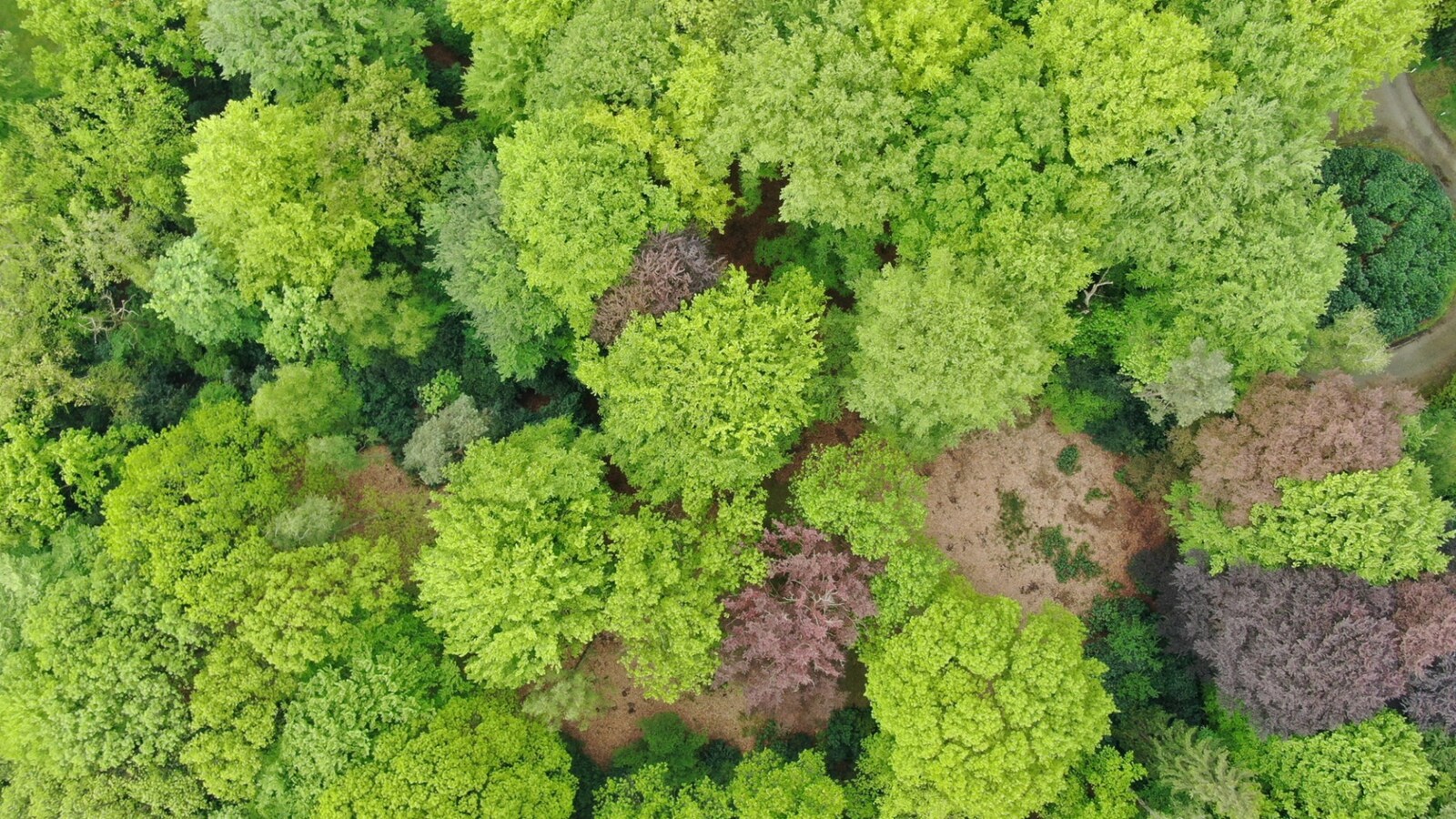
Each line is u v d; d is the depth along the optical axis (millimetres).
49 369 35500
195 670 32562
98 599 32000
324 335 35844
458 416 35125
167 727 31500
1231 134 29281
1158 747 33469
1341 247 34844
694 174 32031
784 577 34406
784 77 29422
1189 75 28562
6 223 35781
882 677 31547
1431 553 29844
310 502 33469
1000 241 30766
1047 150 31094
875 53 29953
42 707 30812
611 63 31328
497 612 30719
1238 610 31562
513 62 33906
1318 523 30156
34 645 32031
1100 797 32250
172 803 31141
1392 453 30109
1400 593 30375
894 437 34344
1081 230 30641
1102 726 31219
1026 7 32875
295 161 33844
